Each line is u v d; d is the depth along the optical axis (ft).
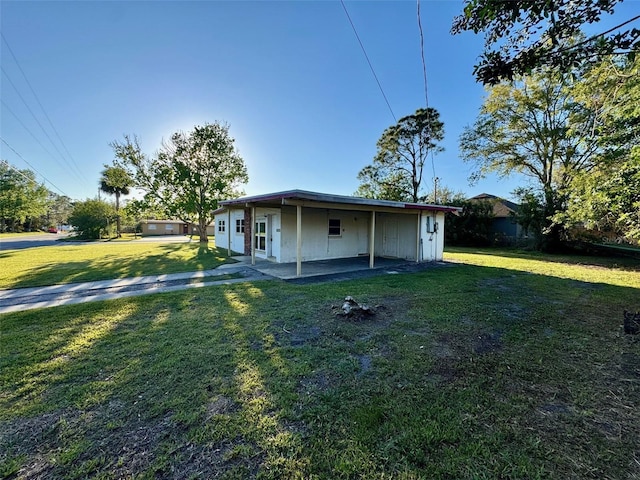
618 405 7.35
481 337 11.65
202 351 10.25
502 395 7.71
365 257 40.09
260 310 15.14
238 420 6.64
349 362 9.48
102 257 37.99
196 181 65.00
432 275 25.93
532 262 36.32
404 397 7.57
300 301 16.85
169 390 7.85
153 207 68.49
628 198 18.03
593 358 9.91
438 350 10.42
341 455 5.65
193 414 6.84
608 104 20.48
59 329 12.32
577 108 34.06
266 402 7.33
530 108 48.62
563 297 18.25
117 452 5.72
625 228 23.47
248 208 39.88
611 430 6.42
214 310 15.14
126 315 14.25
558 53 8.12
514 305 16.26
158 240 78.13
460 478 5.13
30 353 10.00
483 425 6.52
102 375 8.60
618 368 9.25
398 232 39.22
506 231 68.44
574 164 44.16
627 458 5.60
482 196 81.35
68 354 9.95
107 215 83.35
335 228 38.47
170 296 17.89
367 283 22.09
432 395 7.66
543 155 49.62
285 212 33.47
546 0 7.24
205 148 68.03
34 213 132.87
